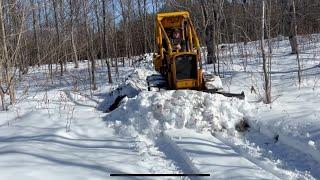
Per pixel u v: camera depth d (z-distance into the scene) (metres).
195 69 10.16
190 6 20.98
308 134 6.85
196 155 6.53
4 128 8.64
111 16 24.36
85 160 6.26
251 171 5.73
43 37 22.33
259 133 7.91
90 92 14.02
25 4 14.82
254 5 17.14
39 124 8.91
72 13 17.92
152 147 7.40
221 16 17.50
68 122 9.11
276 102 9.80
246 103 8.95
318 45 21.31
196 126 8.30
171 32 11.58
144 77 13.62
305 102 9.53
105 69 22.88
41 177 5.36
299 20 23.06
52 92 14.21
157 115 8.59
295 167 6.05
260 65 16.56
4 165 5.71
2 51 11.67
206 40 19.16
